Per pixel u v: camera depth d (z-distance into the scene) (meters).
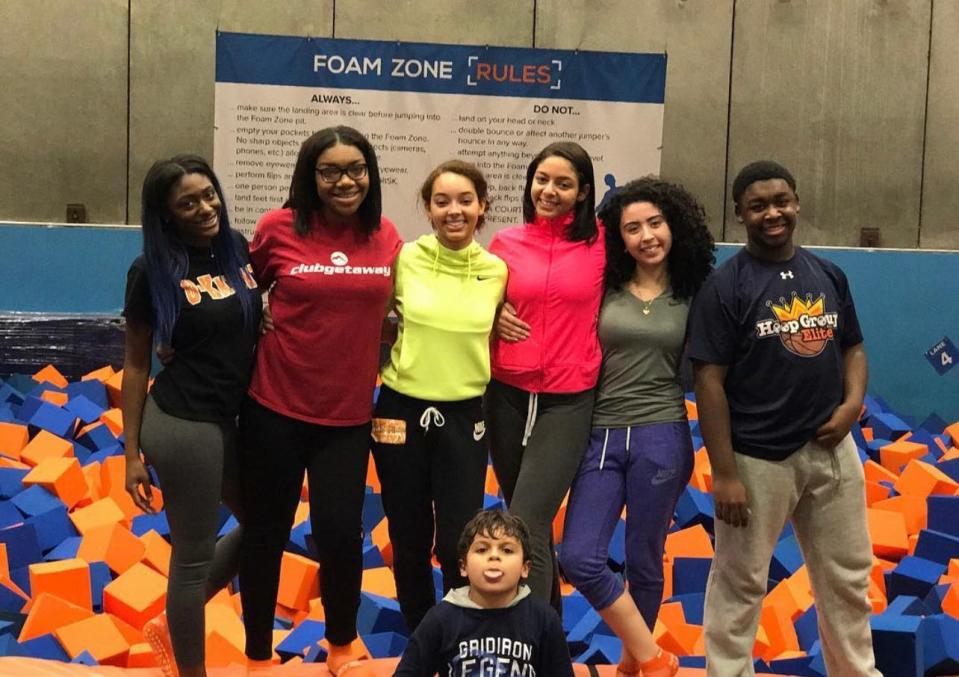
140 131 7.91
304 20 7.94
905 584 4.89
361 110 7.49
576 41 8.08
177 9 7.88
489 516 2.84
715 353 3.14
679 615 4.44
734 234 8.20
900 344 7.91
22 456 6.10
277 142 7.45
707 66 8.13
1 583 4.62
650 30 8.11
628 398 3.34
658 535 3.34
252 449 3.26
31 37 7.82
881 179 8.23
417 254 3.39
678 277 3.38
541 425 3.38
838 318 3.17
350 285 3.21
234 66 7.38
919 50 8.18
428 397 3.31
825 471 3.15
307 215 3.26
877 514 5.44
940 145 8.24
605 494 3.32
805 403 3.12
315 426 3.26
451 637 2.79
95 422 6.66
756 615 3.24
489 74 7.52
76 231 7.62
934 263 7.88
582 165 3.40
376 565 5.08
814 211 8.23
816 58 8.16
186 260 3.08
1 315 7.36
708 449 3.14
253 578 3.36
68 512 5.48
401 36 8.01
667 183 3.36
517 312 3.40
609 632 4.27
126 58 7.88
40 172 7.89
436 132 7.54
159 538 5.23
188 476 3.08
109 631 4.11
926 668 4.07
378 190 3.28
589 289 3.36
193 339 3.09
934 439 7.09
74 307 7.65
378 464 3.40
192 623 3.16
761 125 8.18
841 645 3.25
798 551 5.23
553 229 3.44
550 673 2.82
